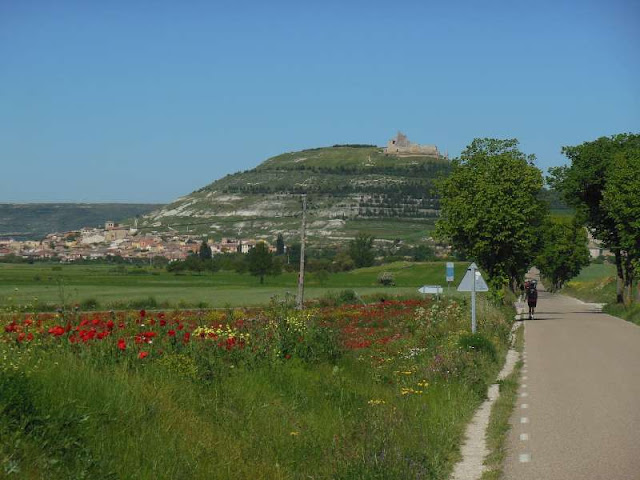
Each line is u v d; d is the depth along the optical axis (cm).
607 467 1038
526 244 4844
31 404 839
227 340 1470
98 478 775
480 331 2750
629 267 5947
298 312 1984
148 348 1258
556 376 1989
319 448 1052
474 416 1452
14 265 16888
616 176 5125
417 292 8075
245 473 898
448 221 4906
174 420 991
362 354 2222
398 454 985
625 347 2772
